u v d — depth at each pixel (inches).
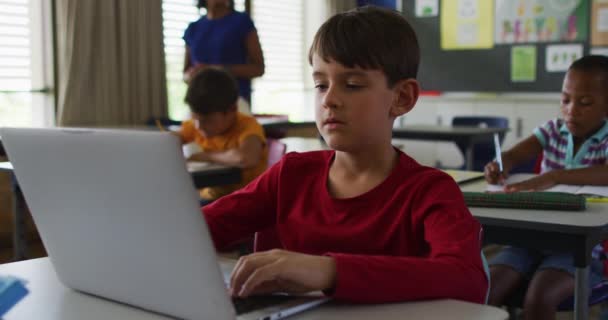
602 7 215.2
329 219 37.7
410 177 36.7
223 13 148.4
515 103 233.3
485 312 28.6
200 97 100.3
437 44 246.5
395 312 28.7
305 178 40.3
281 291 29.5
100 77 174.4
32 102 170.7
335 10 251.6
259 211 42.7
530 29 228.2
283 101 250.7
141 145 24.7
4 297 30.1
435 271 30.2
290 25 249.6
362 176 37.7
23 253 101.3
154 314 28.7
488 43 236.4
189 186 24.2
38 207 30.9
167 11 196.4
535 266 64.3
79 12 168.2
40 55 170.2
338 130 35.0
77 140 27.1
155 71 186.5
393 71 35.0
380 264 29.8
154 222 25.8
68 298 31.7
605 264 63.5
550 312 57.1
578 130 75.8
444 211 34.3
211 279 25.1
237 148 100.8
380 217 36.2
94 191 27.5
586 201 59.8
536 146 82.6
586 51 218.8
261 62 148.5
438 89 247.8
